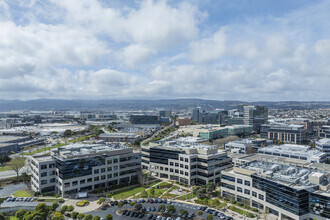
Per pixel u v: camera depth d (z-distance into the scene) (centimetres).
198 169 17712
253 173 13788
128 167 18538
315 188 11612
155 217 12400
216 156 17750
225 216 12294
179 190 16288
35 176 16512
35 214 11325
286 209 11588
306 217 11312
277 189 12044
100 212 13088
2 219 12525
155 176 19700
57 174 16125
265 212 12731
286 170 13625
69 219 12356
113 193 16038
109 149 18488
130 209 13388
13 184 18250
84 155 16475
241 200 14188
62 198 15112
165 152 19150
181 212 12288
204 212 13000
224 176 15100
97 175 16862
